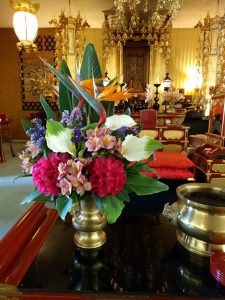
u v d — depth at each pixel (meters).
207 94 4.77
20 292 0.64
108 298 0.63
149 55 5.47
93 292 0.63
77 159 0.62
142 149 0.66
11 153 4.89
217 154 2.18
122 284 0.66
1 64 6.11
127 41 5.42
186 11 4.83
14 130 6.38
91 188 0.61
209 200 0.83
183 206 0.81
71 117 0.66
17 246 0.79
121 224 0.99
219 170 2.16
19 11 2.73
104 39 5.33
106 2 4.53
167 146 2.66
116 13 4.72
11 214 2.23
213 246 0.75
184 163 2.09
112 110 0.78
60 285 0.65
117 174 0.61
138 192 0.70
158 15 4.62
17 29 2.77
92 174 0.61
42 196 0.71
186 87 5.88
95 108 0.67
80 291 0.64
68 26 4.41
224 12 4.80
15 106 6.29
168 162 2.08
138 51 5.48
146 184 0.72
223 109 2.06
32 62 6.02
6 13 5.04
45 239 0.87
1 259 0.72
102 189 0.60
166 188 0.71
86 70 0.80
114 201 0.65
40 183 0.63
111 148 0.62
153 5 4.29
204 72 4.76
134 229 0.95
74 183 0.59
